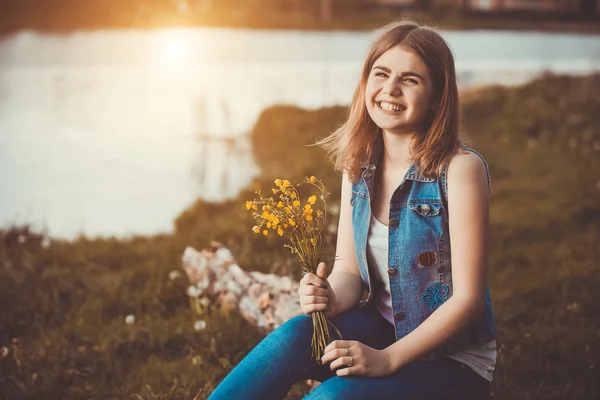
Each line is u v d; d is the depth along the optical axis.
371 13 39.25
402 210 2.89
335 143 3.23
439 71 2.87
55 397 3.98
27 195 9.77
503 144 11.44
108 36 30.88
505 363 4.19
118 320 4.95
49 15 36.12
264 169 11.04
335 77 19.59
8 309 5.14
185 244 6.36
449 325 2.72
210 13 38.31
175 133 13.91
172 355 4.52
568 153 10.57
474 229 2.76
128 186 10.28
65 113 15.80
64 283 5.59
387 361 2.69
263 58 23.94
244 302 4.70
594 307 5.09
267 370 2.77
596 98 14.25
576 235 6.86
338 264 3.17
